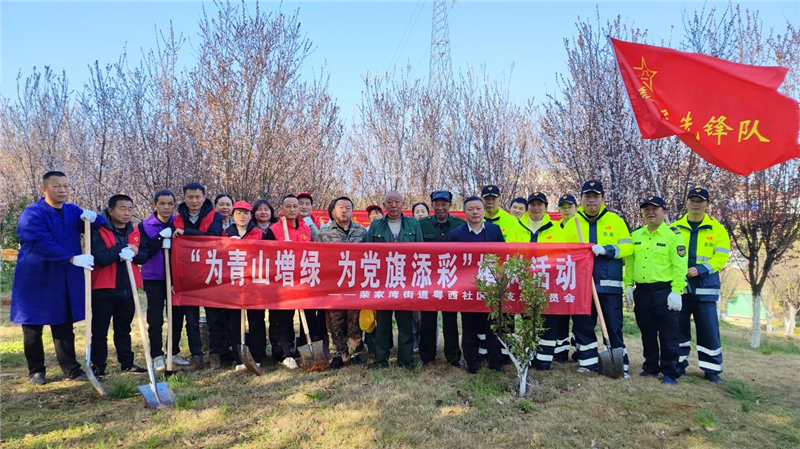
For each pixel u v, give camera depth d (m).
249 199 10.22
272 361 5.79
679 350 5.28
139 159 11.40
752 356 6.96
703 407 4.49
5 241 15.38
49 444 3.52
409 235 5.60
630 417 4.21
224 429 3.83
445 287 5.33
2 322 7.94
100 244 4.93
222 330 5.64
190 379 5.03
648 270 5.30
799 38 8.35
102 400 4.41
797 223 7.90
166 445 3.55
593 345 5.49
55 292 4.72
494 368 5.44
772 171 8.02
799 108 5.70
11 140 17.03
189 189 5.54
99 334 5.05
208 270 5.40
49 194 4.75
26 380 4.90
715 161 6.03
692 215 5.62
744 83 5.91
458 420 4.05
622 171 8.95
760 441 3.84
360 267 5.44
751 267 8.48
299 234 5.84
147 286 5.33
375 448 3.54
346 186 18.48
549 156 12.77
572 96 10.26
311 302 5.39
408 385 4.84
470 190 13.94
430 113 15.52
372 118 16.38
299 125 11.01
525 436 3.79
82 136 13.95
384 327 5.48
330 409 4.24
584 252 5.29
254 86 10.12
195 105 10.20
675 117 6.23
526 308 4.68
